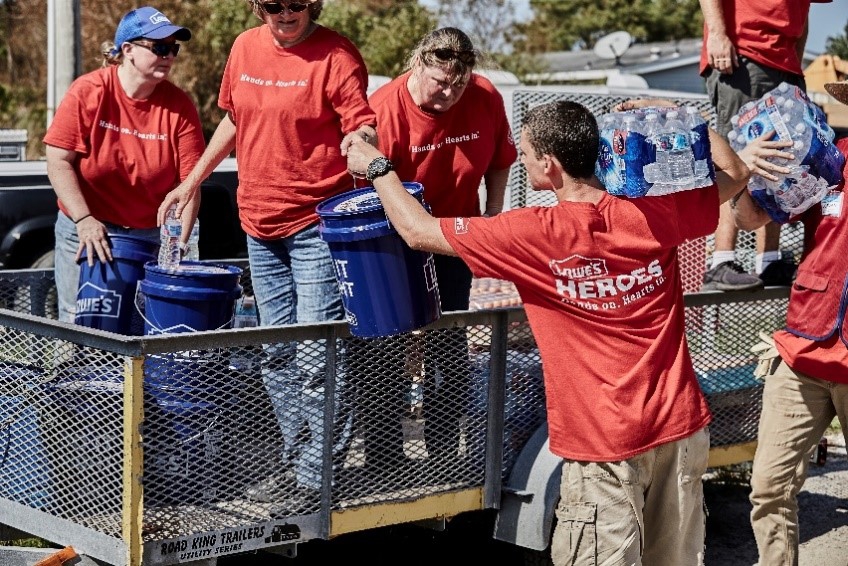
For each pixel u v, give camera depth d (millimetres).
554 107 3514
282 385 3789
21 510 3986
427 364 4074
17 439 3957
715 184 3664
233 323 4262
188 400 3615
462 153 4418
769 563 4434
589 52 34375
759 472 4375
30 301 5492
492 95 4508
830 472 6379
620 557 3484
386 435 4027
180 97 4977
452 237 3500
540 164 3527
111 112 4852
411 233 3553
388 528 5176
